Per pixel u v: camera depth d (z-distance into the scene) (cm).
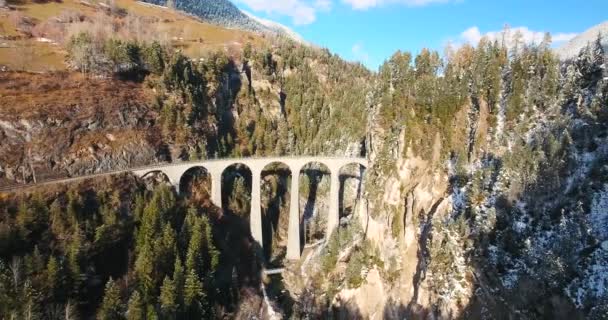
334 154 14750
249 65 17612
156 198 10256
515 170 8600
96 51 13938
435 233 8731
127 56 14038
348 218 12700
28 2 19900
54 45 15675
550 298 6806
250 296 10338
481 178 9081
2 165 10056
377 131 11900
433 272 8406
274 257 12644
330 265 11062
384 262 10012
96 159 11312
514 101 10200
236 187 13338
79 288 8006
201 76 15638
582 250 7119
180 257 9269
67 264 7950
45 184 9938
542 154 8325
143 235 9219
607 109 8706
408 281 9300
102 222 9525
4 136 10394
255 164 12281
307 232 13975
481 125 10456
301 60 18388
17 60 13262
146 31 19575
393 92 11912
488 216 8125
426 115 10744
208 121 14675
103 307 7475
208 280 9256
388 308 9394
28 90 11875
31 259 7650
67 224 8956
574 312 6519
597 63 10275
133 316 7369
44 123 10950
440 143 10400
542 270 7081
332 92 17125
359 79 17625
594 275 6744
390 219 10288
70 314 7294
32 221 8631
